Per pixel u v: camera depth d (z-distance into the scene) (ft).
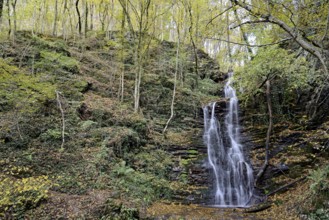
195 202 33.86
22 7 67.05
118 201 24.68
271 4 18.67
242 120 49.90
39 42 50.29
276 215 27.53
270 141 42.45
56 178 26.45
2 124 30.12
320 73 34.65
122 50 49.96
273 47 32.12
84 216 20.86
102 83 51.01
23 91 30.68
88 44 64.69
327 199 23.52
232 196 36.76
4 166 25.54
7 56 43.42
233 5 18.12
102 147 32.99
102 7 67.67
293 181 33.58
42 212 20.36
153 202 30.68
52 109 35.91
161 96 53.57
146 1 47.09
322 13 20.67
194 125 50.47
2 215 19.10
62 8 72.59
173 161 39.29
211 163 40.40
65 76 45.44
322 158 35.40
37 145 30.07
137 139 38.04
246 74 39.65
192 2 53.21
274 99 47.29
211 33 27.89
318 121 41.68
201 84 66.08
